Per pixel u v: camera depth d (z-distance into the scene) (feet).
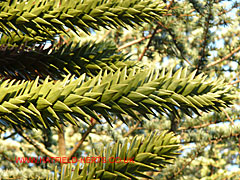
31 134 12.87
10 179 10.45
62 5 3.97
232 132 10.93
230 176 13.38
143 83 3.69
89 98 3.54
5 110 3.45
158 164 3.68
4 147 12.96
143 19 4.11
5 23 3.92
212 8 9.11
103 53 4.62
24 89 3.61
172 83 3.70
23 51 4.26
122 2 4.03
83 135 12.48
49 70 4.42
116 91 3.57
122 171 3.68
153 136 3.74
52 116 3.58
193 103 3.73
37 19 3.90
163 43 11.27
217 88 3.80
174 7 9.51
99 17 4.03
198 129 11.97
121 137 12.21
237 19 9.64
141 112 3.72
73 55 4.50
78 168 3.66
